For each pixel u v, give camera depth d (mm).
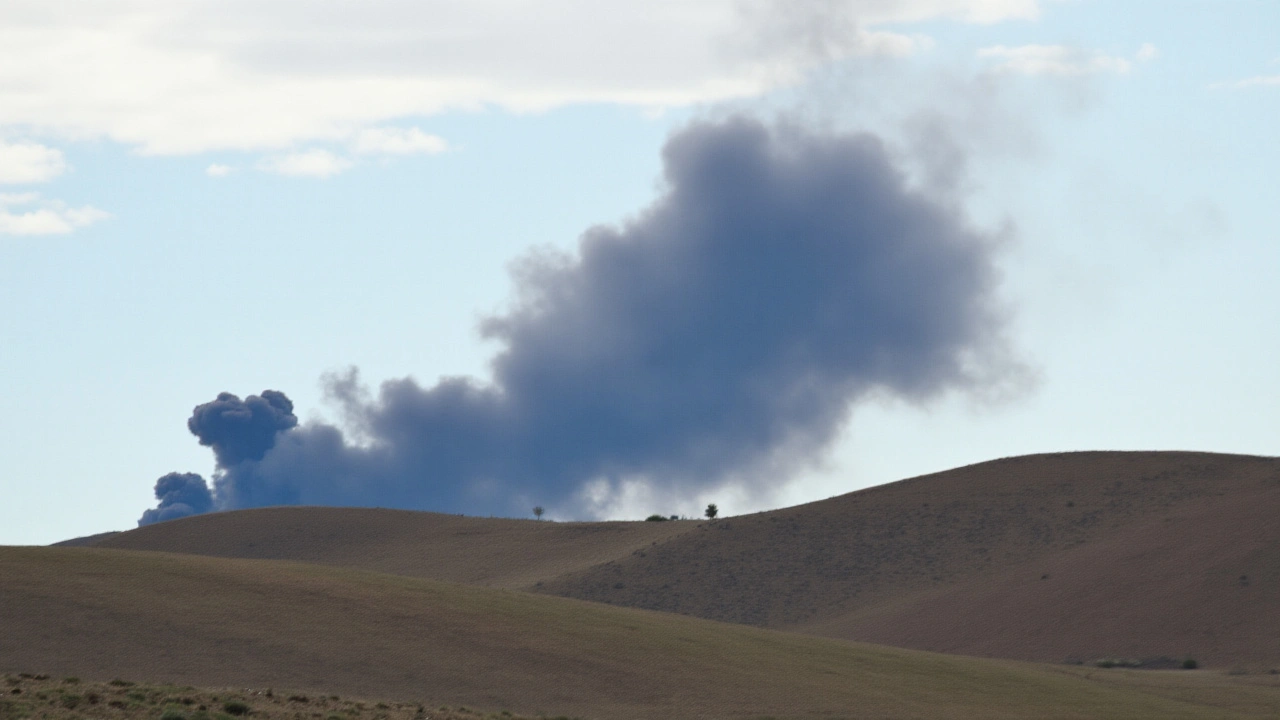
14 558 180875
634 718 153000
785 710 164250
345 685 148375
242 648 155750
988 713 178125
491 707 148875
